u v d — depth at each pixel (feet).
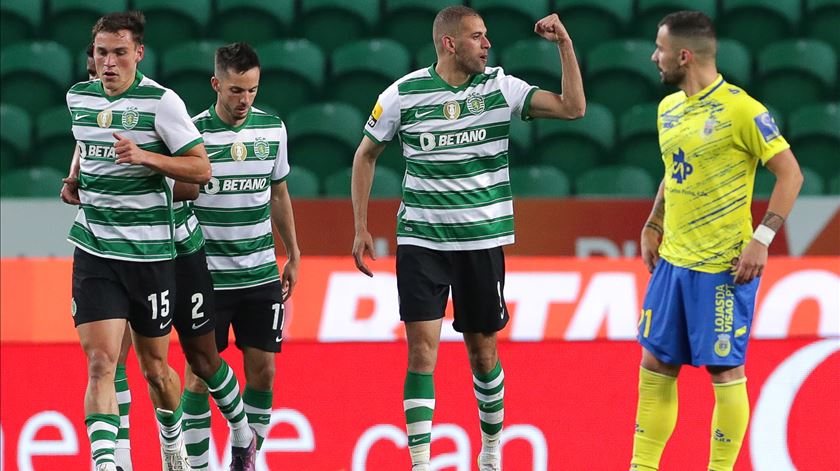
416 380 63.05
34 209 83.25
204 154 59.21
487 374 66.08
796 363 76.69
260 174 68.39
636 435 61.62
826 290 78.64
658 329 60.34
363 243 64.95
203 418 69.56
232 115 67.41
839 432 76.18
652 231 64.39
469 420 75.41
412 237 63.52
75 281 59.47
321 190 108.17
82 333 58.95
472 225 63.16
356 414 75.51
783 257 79.30
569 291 78.33
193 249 64.59
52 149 107.76
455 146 62.80
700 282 58.95
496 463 67.82
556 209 85.76
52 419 73.87
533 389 76.18
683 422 75.36
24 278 76.23
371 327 77.10
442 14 62.80
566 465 75.56
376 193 101.45
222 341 70.13
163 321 61.00
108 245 58.90
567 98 61.77
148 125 58.29
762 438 75.77
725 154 58.39
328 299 77.51
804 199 86.43
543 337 76.95
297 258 72.90
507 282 78.02
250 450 68.69
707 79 59.16
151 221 59.47
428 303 62.95
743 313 59.21
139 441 73.56
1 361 74.23
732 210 58.59
